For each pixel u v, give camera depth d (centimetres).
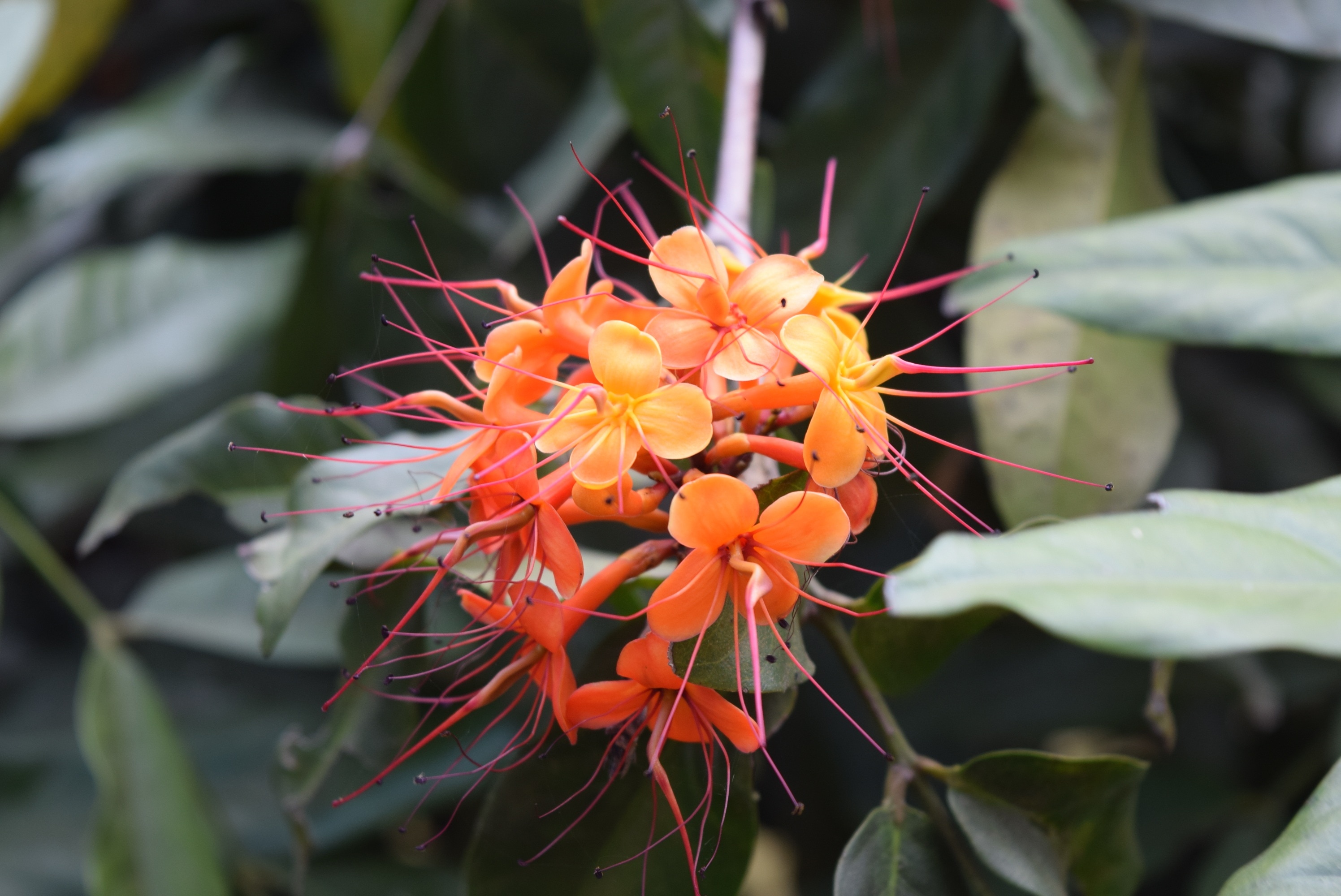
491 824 39
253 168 60
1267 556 34
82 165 60
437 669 38
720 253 38
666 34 46
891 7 48
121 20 70
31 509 56
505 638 39
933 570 33
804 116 48
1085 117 45
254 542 40
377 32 55
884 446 36
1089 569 34
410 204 51
